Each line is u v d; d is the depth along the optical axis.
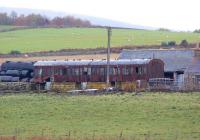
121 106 157.12
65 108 159.00
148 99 163.88
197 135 123.06
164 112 148.50
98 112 152.75
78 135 124.94
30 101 171.25
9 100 174.00
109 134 125.56
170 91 180.12
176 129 130.75
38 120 147.62
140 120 142.50
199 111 147.62
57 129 134.88
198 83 198.12
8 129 136.88
